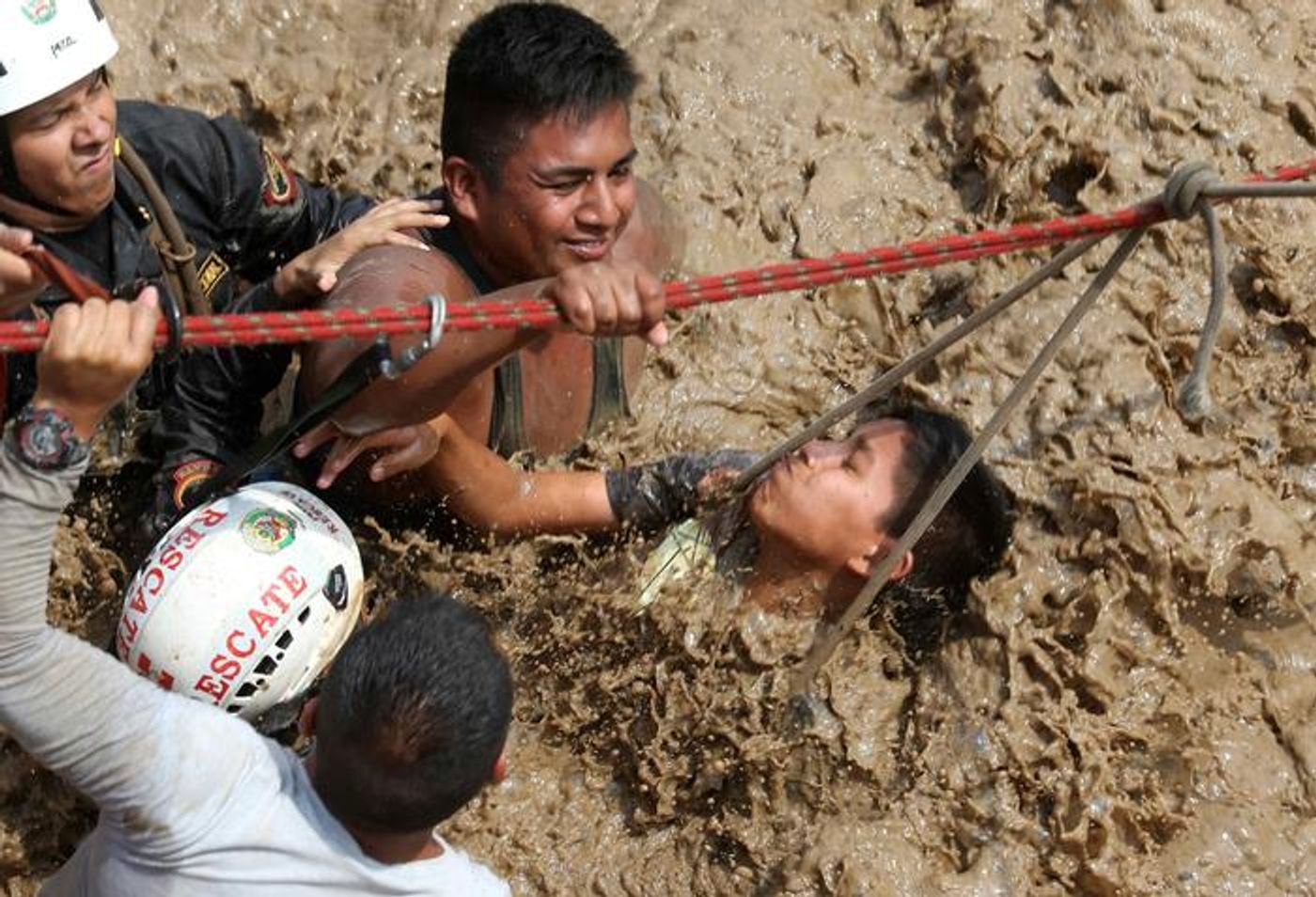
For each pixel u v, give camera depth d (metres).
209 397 14.30
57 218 13.25
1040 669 14.27
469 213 13.57
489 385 13.94
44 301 13.15
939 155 17.89
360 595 12.95
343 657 9.59
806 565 14.23
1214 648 14.59
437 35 18.91
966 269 16.84
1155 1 17.91
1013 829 13.79
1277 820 13.85
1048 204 17.14
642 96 18.30
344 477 14.10
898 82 18.44
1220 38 17.64
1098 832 13.66
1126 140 17.25
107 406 9.23
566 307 10.51
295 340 10.08
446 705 9.29
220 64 18.92
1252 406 15.77
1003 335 16.09
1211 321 12.02
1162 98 17.42
